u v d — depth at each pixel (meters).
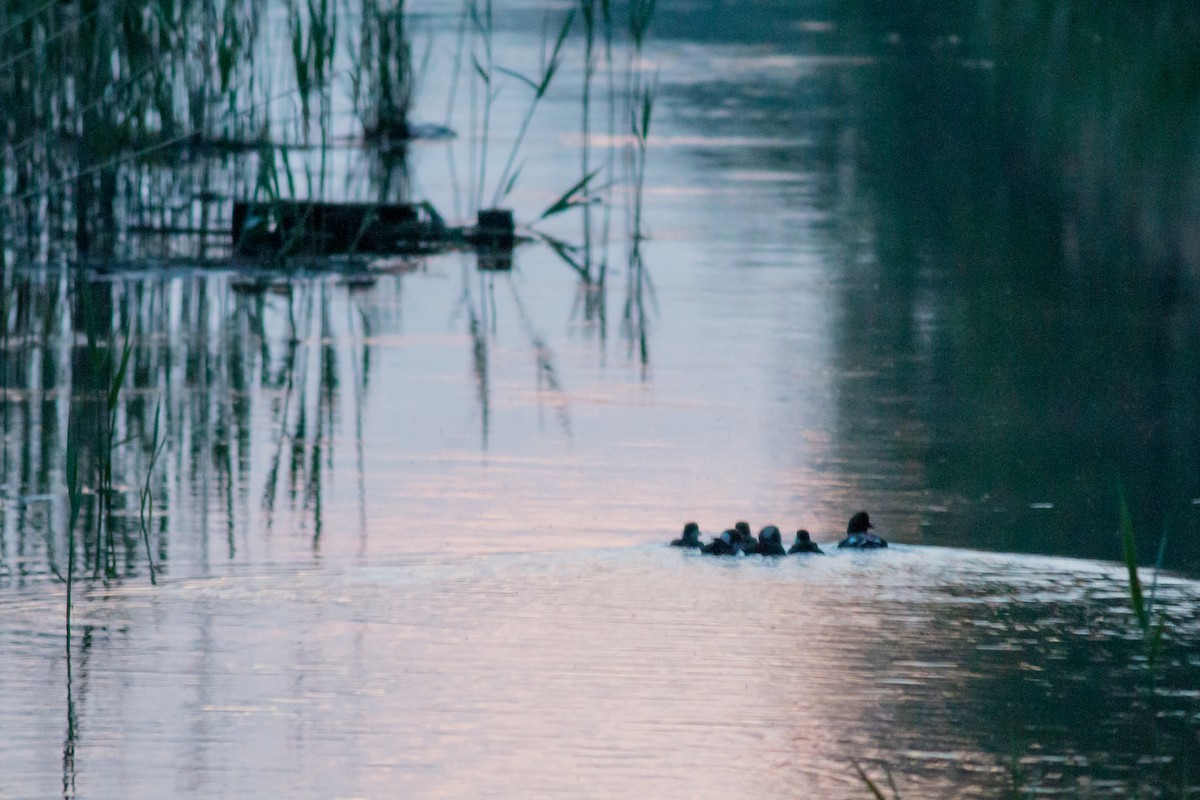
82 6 44.59
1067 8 77.00
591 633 20.61
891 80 97.62
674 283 47.22
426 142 73.25
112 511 26.59
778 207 59.97
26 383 35.16
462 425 32.34
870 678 19.20
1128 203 60.09
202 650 20.08
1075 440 31.61
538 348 39.19
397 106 73.94
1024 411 33.94
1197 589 22.59
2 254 38.25
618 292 45.91
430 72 99.19
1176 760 17.19
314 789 16.42
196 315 42.19
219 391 34.88
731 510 26.95
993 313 43.69
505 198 60.59
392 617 21.20
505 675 19.20
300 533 25.30
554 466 29.45
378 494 27.62
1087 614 21.47
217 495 27.55
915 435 31.95
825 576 22.97
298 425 32.28
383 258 50.66
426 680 19.08
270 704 18.45
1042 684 19.06
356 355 38.31
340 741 17.50
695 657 19.72
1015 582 22.78
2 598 22.03
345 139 72.25
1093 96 72.31
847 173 67.25
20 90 45.16
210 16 50.62
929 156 71.56
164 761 17.03
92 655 19.88
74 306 42.59
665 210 59.38
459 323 41.88
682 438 31.52
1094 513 26.84
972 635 20.61
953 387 35.97
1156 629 18.70
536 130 78.19
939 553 24.33
